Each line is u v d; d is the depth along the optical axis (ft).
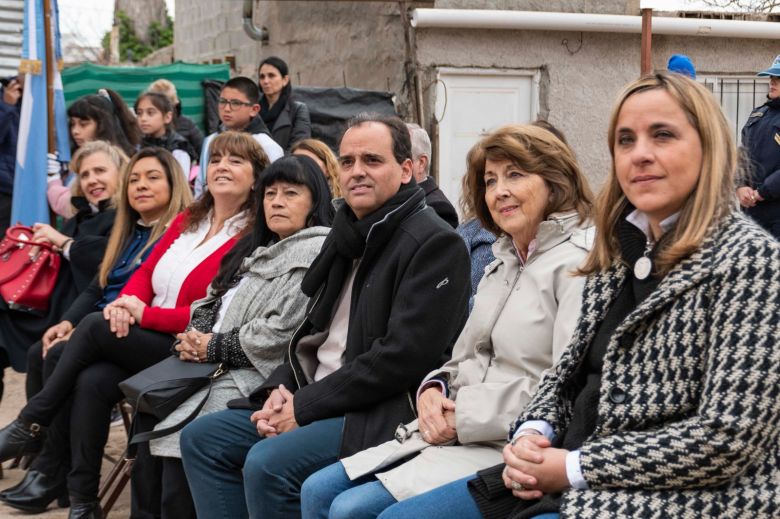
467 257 12.53
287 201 15.02
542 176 11.30
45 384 16.01
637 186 8.71
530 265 11.22
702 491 8.13
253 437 13.47
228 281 15.64
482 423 10.79
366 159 12.96
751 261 8.07
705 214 8.42
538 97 32.30
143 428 14.89
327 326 13.61
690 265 8.34
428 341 12.16
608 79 32.73
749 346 7.89
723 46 33.63
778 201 24.41
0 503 17.53
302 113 28.89
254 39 40.70
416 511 9.99
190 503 14.40
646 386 8.41
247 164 16.58
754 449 7.88
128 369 15.96
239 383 14.46
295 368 13.61
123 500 18.12
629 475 8.23
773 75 24.40
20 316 19.75
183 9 53.42
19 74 27.76
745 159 9.32
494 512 9.67
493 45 31.94
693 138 8.59
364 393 12.28
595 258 9.45
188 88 34.71
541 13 31.40
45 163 26.02
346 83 35.42
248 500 12.32
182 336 14.87
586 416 9.02
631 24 31.83
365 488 10.93
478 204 12.07
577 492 8.48
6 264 19.79
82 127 25.07
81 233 19.89
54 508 17.33
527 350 10.92
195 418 14.25
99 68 33.99
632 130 8.77
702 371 8.23
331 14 36.29
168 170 18.26
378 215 12.92
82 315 18.37
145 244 18.31
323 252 13.64
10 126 27.37
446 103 31.91
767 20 35.09
